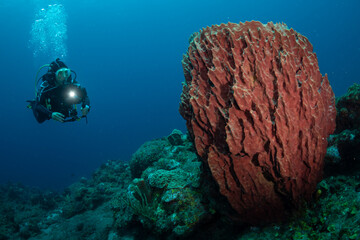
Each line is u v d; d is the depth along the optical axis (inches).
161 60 4466.0
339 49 3779.5
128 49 4215.1
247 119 96.3
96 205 313.1
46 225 313.1
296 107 95.6
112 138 4347.9
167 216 137.9
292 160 92.5
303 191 99.3
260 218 106.1
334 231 83.7
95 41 3912.4
